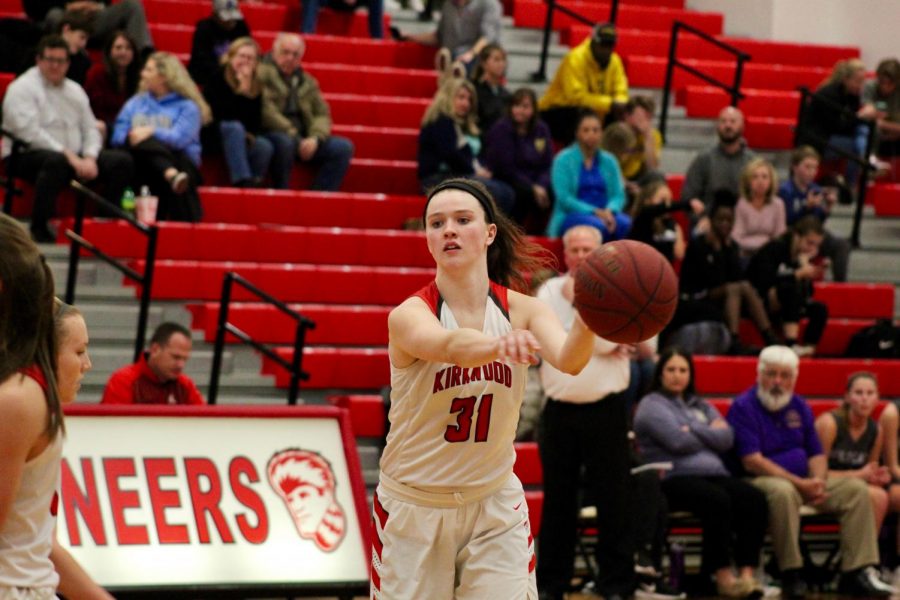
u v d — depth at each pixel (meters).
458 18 20.03
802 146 18.72
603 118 19.00
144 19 18.19
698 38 22.62
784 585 13.29
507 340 5.35
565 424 12.02
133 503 10.52
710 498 12.99
